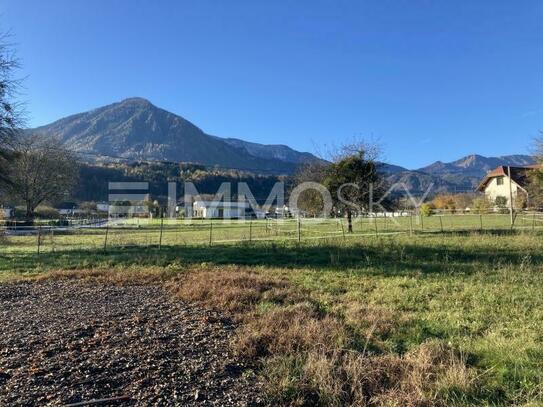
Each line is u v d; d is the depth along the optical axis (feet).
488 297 32.09
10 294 34.42
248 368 19.38
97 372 17.84
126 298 32.86
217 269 46.29
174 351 20.54
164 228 132.87
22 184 153.99
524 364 19.07
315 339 22.00
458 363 18.93
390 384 17.74
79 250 63.72
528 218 115.65
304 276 42.42
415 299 32.45
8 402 15.10
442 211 155.43
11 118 69.31
